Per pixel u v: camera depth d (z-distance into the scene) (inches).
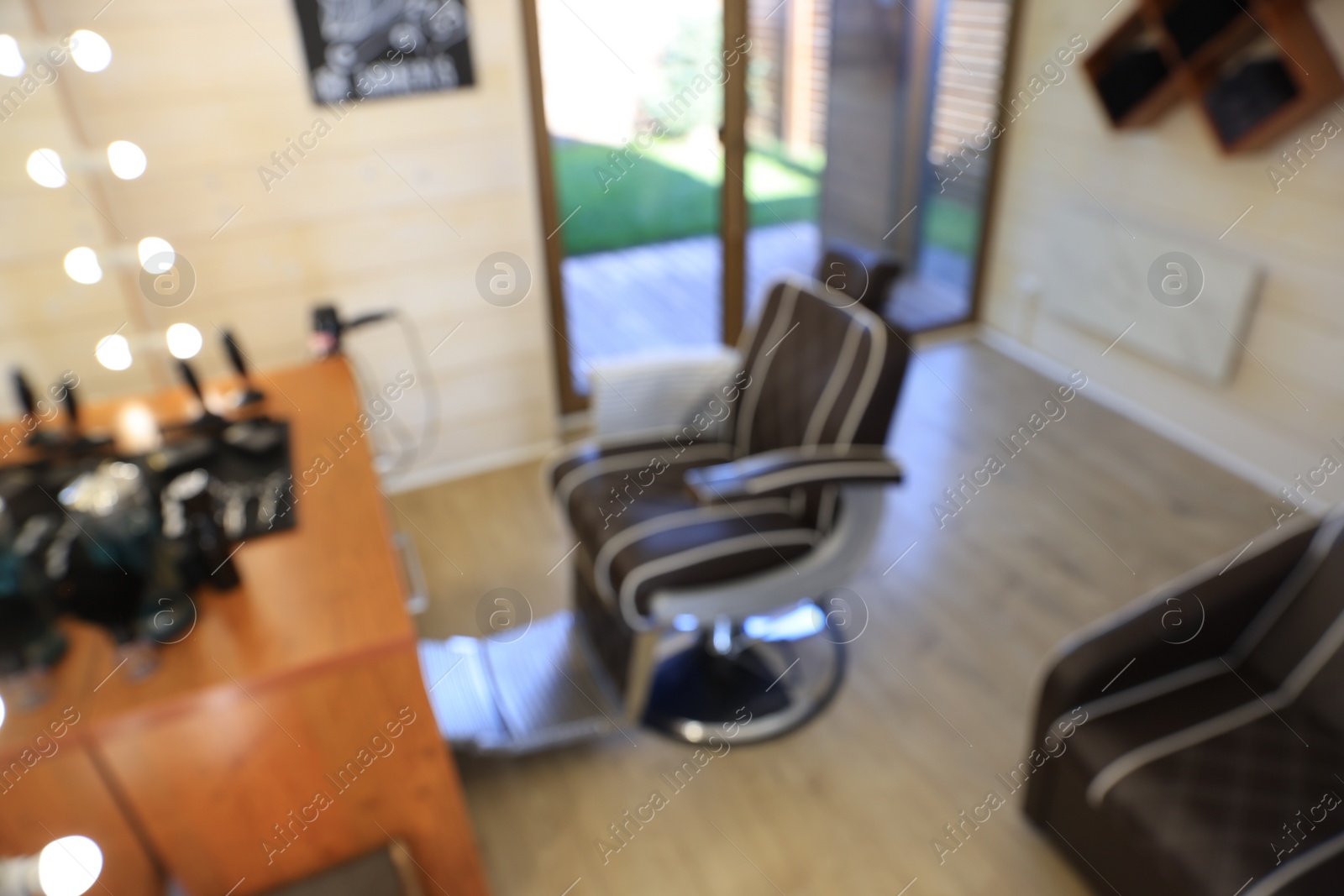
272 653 50.2
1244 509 104.7
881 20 121.3
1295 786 55.7
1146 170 113.5
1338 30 87.4
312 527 62.1
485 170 102.0
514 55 97.6
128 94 85.0
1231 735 59.0
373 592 55.2
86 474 65.0
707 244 127.2
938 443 119.0
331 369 85.0
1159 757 57.5
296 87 90.5
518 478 117.2
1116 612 89.9
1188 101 100.7
